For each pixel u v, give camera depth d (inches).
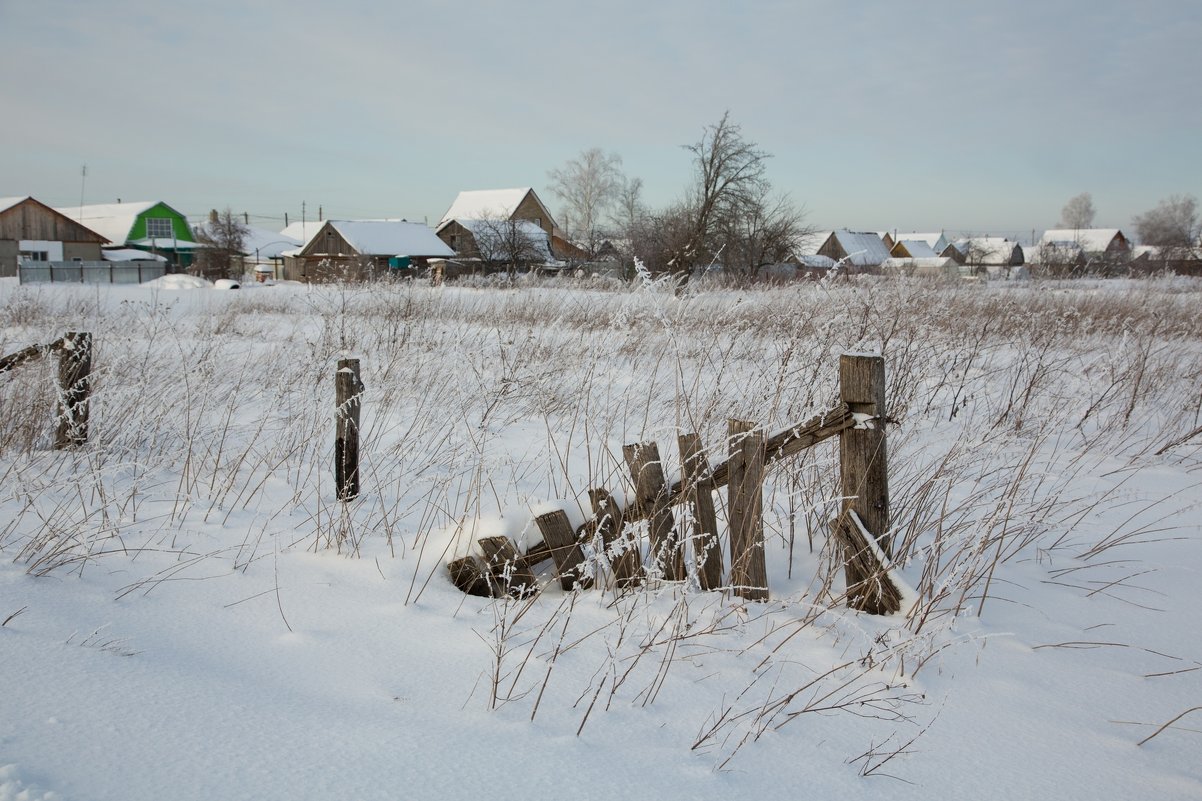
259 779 101.9
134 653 132.0
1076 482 254.8
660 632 150.2
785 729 125.3
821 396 226.8
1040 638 159.5
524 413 291.7
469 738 115.3
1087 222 4394.7
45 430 254.8
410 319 459.5
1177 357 399.2
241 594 160.1
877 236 2655.0
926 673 143.9
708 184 1284.4
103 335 353.7
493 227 1715.1
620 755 114.9
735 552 166.7
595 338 326.6
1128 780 117.6
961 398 329.4
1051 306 499.2
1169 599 178.1
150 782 99.2
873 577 158.9
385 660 137.9
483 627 152.2
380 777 104.5
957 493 231.9
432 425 263.9
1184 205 3969.0
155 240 2775.6
